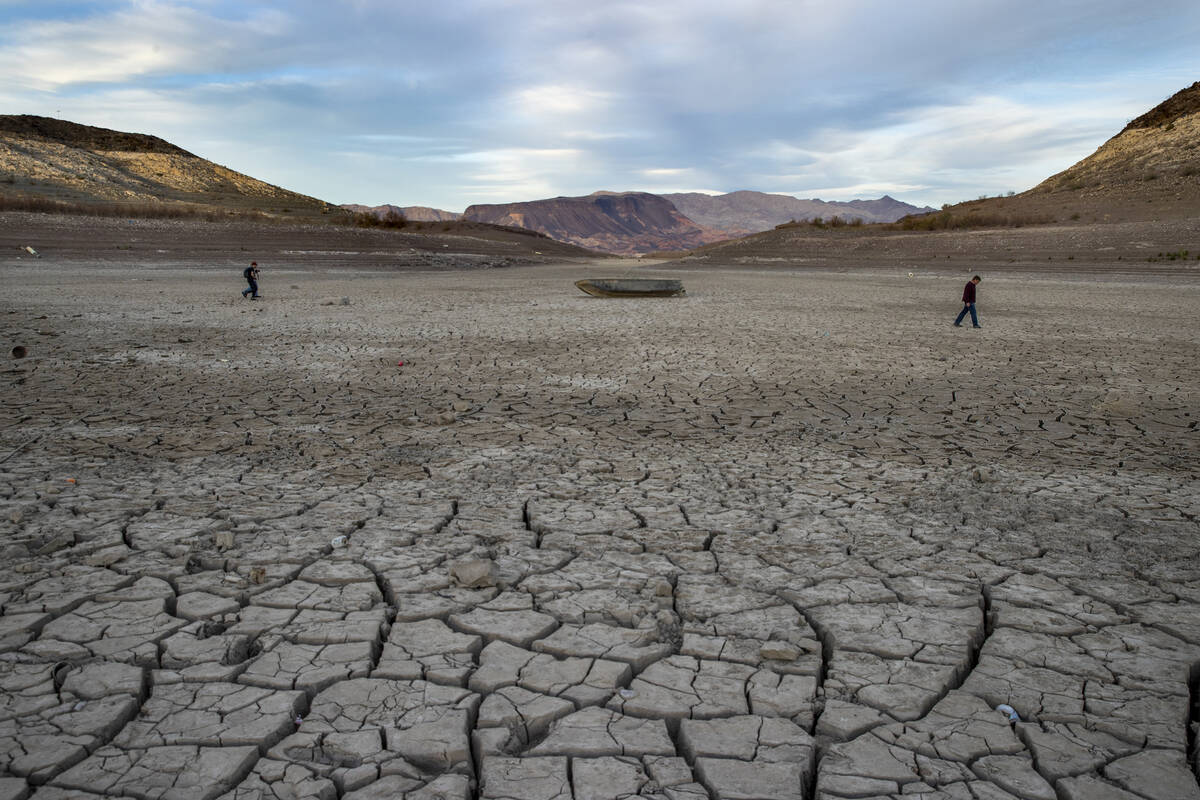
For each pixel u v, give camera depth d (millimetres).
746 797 2500
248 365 11062
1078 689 3148
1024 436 7445
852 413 8438
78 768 2592
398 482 5789
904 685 3160
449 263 48344
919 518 5109
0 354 11461
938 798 2514
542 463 6363
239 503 5254
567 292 27828
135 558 4285
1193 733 2867
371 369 10875
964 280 34344
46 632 3477
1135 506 5375
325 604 3803
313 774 2590
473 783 2641
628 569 4273
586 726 2885
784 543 4664
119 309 18250
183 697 3010
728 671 3250
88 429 7289
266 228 53562
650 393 9430
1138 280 30859
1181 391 9727
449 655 3361
